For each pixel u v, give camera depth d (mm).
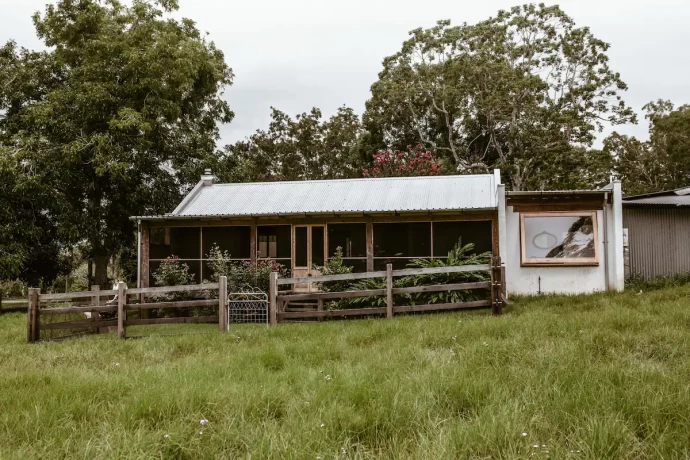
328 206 17391
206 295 16094
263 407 5527
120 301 11391
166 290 11570
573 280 16047
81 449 4551
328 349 8336
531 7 39875
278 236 17375
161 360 8578
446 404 5531
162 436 4715
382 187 18578
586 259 15977
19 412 5477
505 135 39031
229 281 15820
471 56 38344
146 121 23188
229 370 7098
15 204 21906
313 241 17188
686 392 5293
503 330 9023
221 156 27484
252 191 19438
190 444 4664
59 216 22547
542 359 6867
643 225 18484
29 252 22125
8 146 22125
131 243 25578
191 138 26172
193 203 18781
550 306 12914
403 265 16641
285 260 17266
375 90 39594
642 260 18375
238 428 4953
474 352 7520
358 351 8211
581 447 4234
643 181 45812
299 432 4676
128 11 25578
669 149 42375
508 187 37719
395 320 11328
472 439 4461
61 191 23766
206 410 5414
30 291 11367
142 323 11422
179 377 6578
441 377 6012
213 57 28203
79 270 34250
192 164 25672
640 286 16516
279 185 19766
